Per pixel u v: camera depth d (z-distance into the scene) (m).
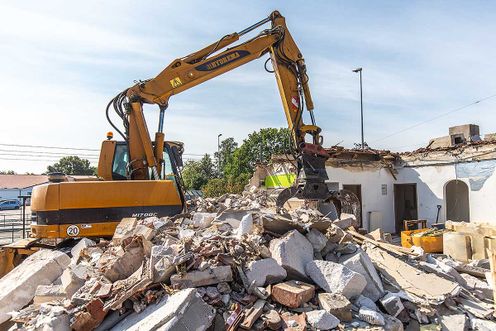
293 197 8.12
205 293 3.99
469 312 4.99
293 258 4.76
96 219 6.65
